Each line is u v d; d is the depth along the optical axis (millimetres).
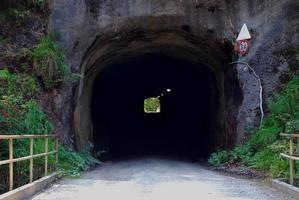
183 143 28531
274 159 11781
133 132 31672
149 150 25750
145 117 33312
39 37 14336
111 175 11914
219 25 16109
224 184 9875
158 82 29609
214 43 16703
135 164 16000
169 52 19969
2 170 9359
